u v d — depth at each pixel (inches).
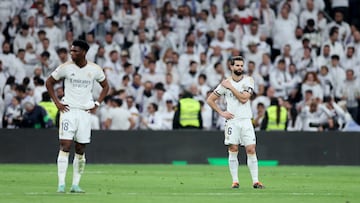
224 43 4050.2
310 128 3730.3
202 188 2068.2
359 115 3971.5
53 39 4003.4
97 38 4072.3
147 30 4092.0
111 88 3713.1
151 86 3791.8
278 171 3036.4
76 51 1808.6
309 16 4207.7
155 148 3462.1
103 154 3432.6
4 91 3730.3
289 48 4025.6
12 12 4033.0
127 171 2888.8
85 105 1825.8
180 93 3725.4
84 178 2454.5
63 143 1823.3
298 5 4227.4
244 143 2084.2
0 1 4023.1
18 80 3863.2
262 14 4170.8
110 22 4084.6
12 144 3371.1
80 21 4097.0
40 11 4052.7
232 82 2065.7
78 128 1823.3
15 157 3373.5
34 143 3383.4
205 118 3683.6
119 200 1648.6
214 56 3986.2
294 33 4158.5
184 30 4119.1
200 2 4207.7
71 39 4042.8
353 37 4188.0
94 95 3693.4
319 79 3969.0
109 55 3939.5
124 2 4124.0
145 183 2262.6
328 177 2652.6
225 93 2075.5
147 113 3725.4
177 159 3472.0
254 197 1772.9
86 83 1825.8
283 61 3932.1
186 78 3885.3
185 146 3476.9
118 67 3897.6
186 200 1668.3
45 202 1589.6
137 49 4005.9
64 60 3914.9
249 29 4136.3
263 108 3634.4
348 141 3575.3
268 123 3575.3
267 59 3964.1
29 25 3996.1
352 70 4013.3
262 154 3526.1
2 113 3683.6
